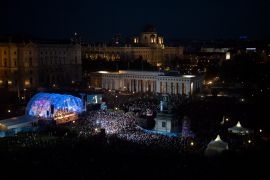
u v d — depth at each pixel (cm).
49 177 6325
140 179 6234
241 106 14350
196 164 7225
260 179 6175
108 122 12031
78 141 9281
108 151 8169
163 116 11731
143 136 10019
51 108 12600
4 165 7044
